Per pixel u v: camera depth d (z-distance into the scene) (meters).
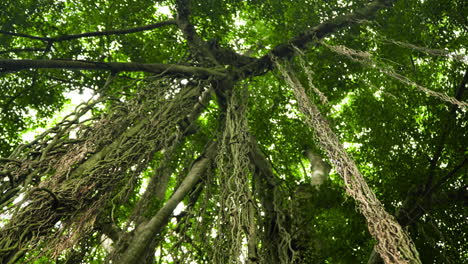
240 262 2.82
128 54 6.02
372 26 5.53
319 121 3.20
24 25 5.14
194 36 5.41
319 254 3.96
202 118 7.32
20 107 5.70
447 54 4.23
